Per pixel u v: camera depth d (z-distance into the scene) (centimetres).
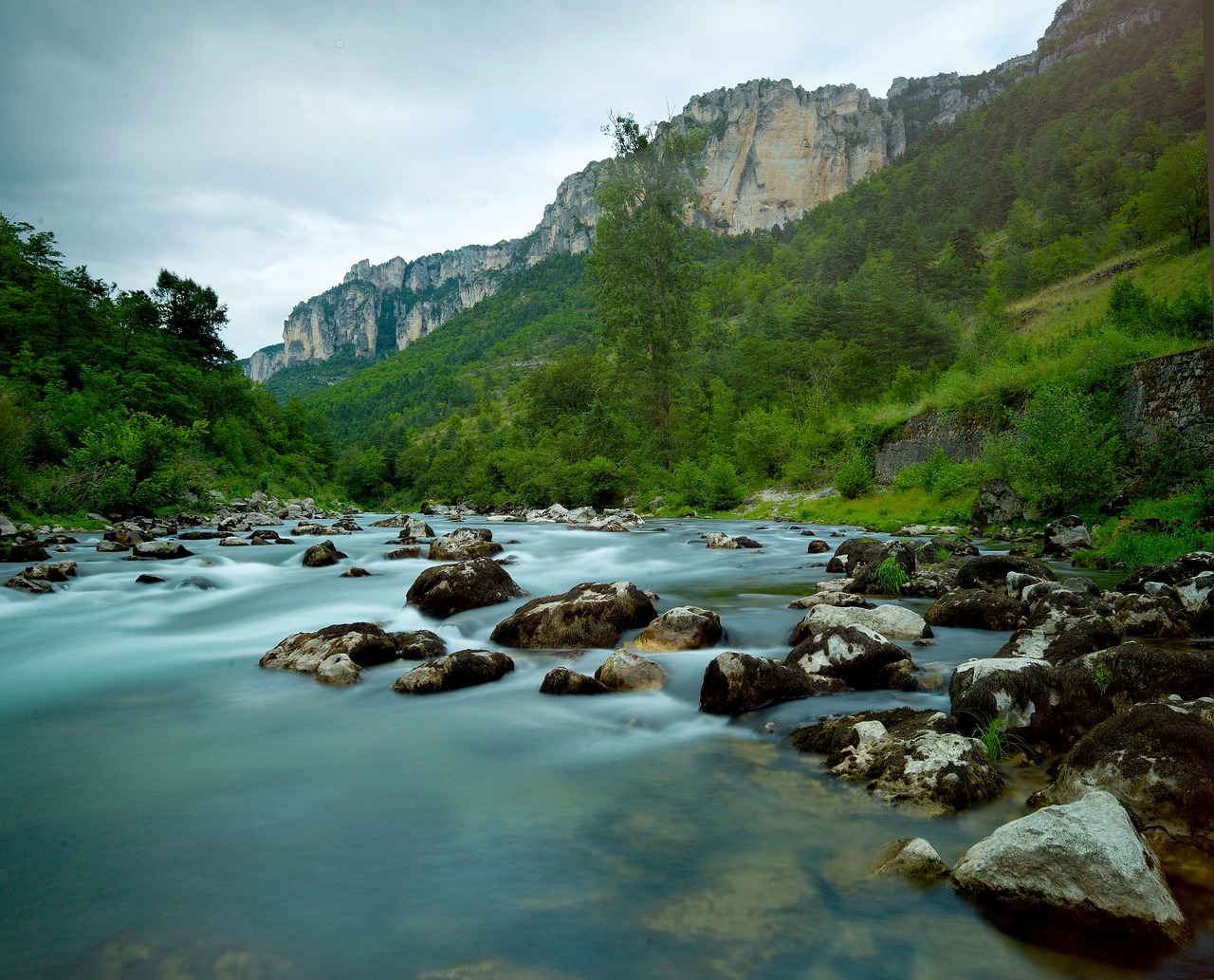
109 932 309
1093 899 288
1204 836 340
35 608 1186
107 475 2989
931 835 378
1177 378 1914
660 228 6325
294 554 1894
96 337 4994
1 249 4862
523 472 6206
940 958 278
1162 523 1491
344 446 16862
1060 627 667
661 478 5469
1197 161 5347
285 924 312
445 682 693
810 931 297
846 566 1393
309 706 660
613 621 862
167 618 1128
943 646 759
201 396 5503
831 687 629
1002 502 2067
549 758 520
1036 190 11538
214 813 432
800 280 16075
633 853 371
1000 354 4162
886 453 3609
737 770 483
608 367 8275
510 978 270
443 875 353
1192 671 455
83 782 485
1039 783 438
